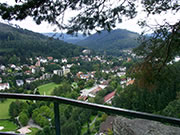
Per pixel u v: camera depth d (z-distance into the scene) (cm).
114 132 166
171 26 195
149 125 158
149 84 194
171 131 142
